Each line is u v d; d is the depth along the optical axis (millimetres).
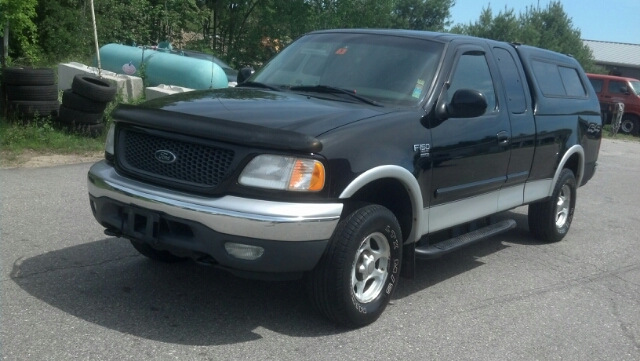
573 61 7812
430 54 5445
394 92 5172
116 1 22516
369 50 5594
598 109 8062
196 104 4637
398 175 4602
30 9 16531
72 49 19844
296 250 4109
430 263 6535
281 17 28375
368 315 4656
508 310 5363
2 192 7691
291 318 4754
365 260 4590
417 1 45125
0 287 4895
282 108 4605
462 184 5398
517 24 46000
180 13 25203
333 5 29188
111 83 11250
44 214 6898
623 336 5039
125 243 6137
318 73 5539
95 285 5082
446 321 5008
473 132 5438
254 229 4016
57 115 11148
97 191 4602
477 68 5801
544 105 6660
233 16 28719
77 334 4227
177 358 4016
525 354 4555
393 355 4328
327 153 4168
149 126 4414
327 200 4184
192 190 4215
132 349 4086
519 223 8492
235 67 28453
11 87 10820
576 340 4883
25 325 4301
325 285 4367
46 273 5250
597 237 8141
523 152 6250
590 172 8016
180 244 4215
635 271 6793
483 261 6750
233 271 4219
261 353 4176
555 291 5949
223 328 4508
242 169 4109
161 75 13828
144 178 4426
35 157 9781
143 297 4926
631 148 20281
